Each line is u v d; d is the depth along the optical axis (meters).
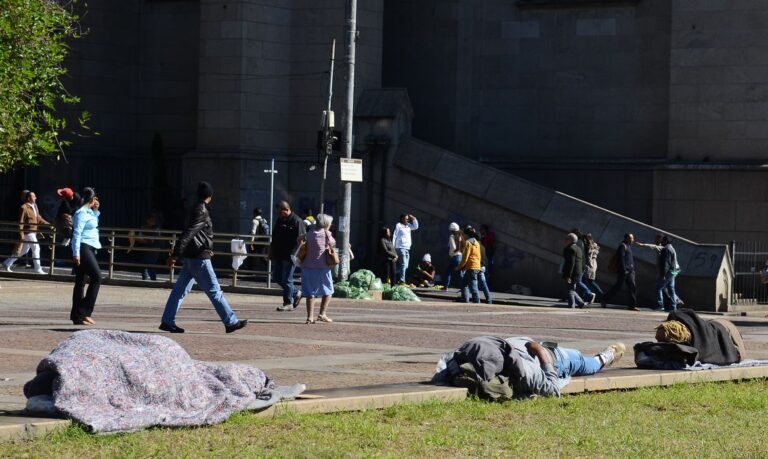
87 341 14.90
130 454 13.05
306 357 23.72
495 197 57.50
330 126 48.41
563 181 63.75
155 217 56.00
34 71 39.16
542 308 46.16
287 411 15.97
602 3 63.31
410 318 36.25
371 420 16.00
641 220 62.22
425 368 22.03
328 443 14.24
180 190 65.88
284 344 26.38
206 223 28.48
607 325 36.91
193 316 34.50
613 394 19.81
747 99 59.06
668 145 60.66
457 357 18.67
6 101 37.47
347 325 32.28
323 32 61.12
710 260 51.97
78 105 64.56
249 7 60.44
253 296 45.62
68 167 64.06
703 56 59.69
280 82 61.41
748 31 59.00
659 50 62.47
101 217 65.19
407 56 66.00
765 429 16.66
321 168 59.81
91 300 30.33
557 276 56.06
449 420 16.39
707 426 16.78
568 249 49.50
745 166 58.78
